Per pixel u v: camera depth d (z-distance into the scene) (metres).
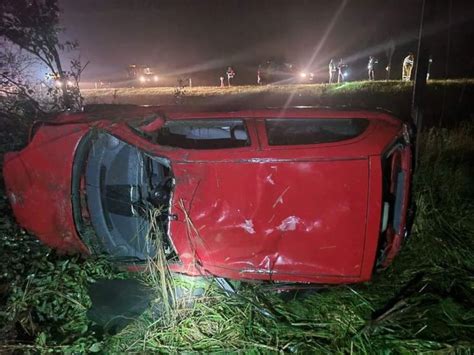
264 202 2.89
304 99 12.02
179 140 3.96
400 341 2.78
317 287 3.21
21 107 6.42
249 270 3.00
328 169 2.84
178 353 2.72
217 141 3.96
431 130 6.21
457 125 7.73
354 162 2.83
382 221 3.04
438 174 4.95
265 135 2.99
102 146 3.33
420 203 4.17
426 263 3.70
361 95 11.40
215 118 3.26
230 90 15.50
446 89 10.80
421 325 2.96
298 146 2.90
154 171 3.61
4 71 6.69
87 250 3.44
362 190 2.83
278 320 2.95
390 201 3.17
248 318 2.96
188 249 3.02
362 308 3.16
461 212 4.46
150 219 3.23
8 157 3.48
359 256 2.89
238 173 2.91
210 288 3.16
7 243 3.37
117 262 3.43
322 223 2.86
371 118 3.16
